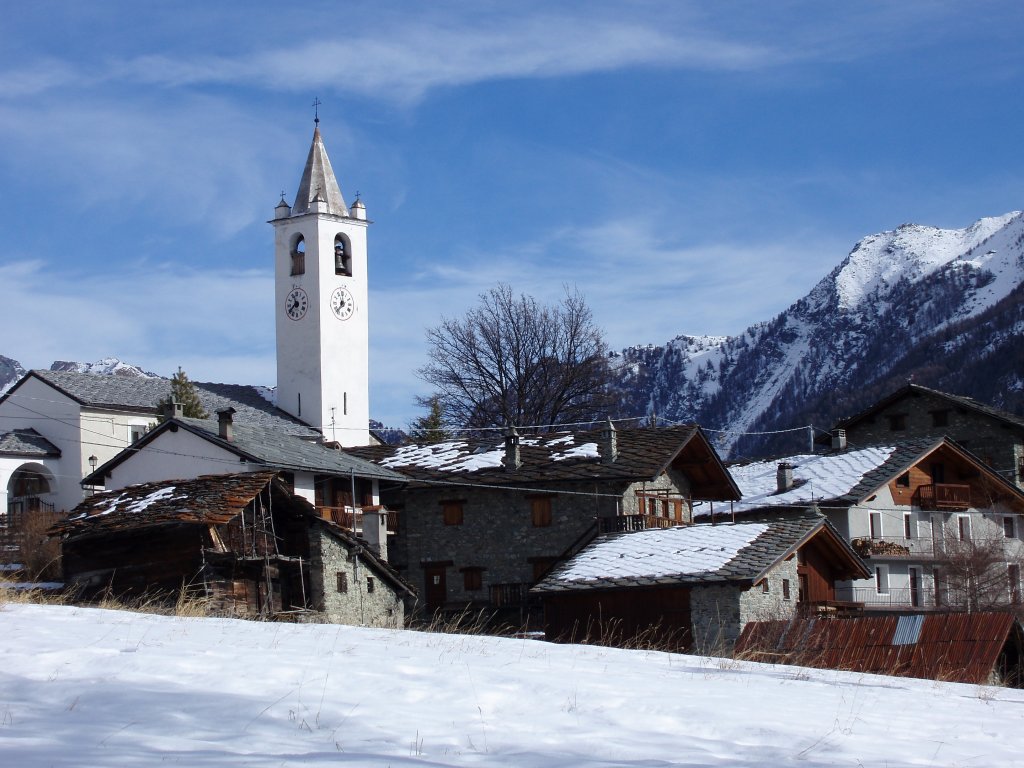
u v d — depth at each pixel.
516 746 14.77
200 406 74.88
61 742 13.84
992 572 59.84
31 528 49.00
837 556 44.75
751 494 62.44
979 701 22.52
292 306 86.81
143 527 38.19
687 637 40.41
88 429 70.62
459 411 82.69
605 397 82.12
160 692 16.47
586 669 21.28
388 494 54.78
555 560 51.44
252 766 13.02
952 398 75.25
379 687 17.55
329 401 85.75
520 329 82.62
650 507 52.53
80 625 22.80
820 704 19.58
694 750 15.18
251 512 41.00
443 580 53.09
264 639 22.06
